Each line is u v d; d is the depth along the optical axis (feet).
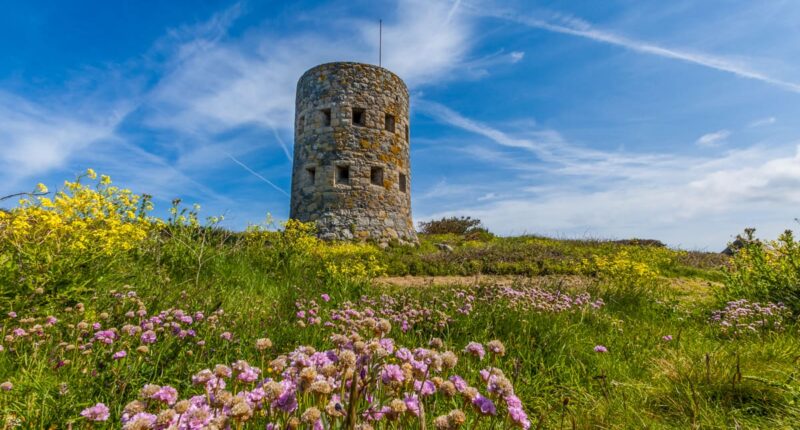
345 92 65.46
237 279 23.80
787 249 22.36
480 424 7.61
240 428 5.22
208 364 10.11
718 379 10.66
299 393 6.14
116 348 10.07
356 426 4.82
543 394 11.14
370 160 64.90
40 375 8.45
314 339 12.62
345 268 27.43
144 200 23.98
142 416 5.10
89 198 18.19
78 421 7.11
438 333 14.98
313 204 63.41
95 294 14.70
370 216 62.59
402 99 72.13
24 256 14.42
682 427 8.89
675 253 57.72
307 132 66.90
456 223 95.66
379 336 7.38
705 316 21.26
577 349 13.94
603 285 29.60
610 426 8.99
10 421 6.97
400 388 6.22
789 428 8.42
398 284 32.86
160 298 15.37
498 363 12.22
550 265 43.14
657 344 15.43
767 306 19.31
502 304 17.93
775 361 11.98
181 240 25.61
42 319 12.27
